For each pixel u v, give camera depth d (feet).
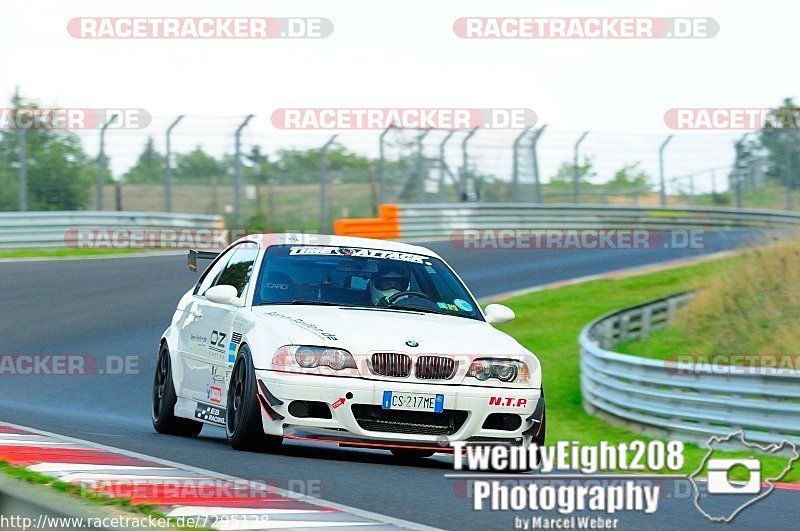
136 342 181.16
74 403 138.41
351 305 82.48
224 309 84.64
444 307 85.30
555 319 210.18
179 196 299.58
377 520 50.96
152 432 96.27
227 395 79.36
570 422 137.49
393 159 327.06
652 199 362.74
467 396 73.92
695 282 213.66
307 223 311.88
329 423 72.54
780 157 361.30
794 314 168.14
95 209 291.58
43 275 237.45
